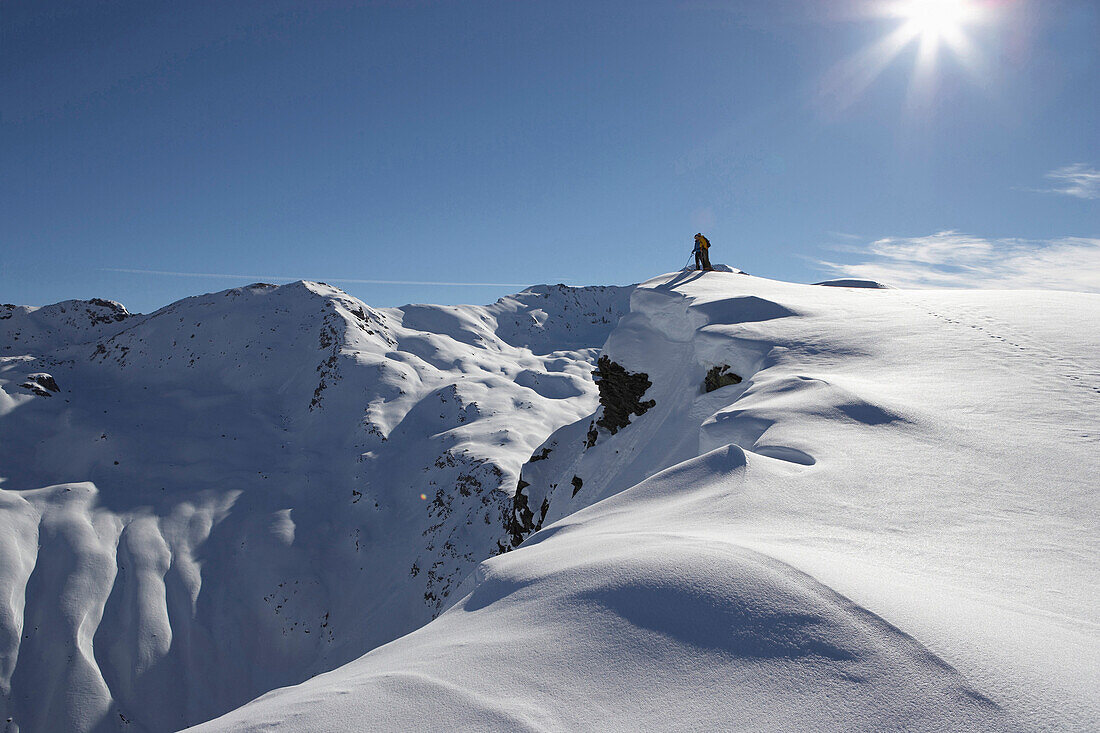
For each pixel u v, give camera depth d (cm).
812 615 324
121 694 5225
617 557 438
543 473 3198
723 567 380
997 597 392
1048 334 1245
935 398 939
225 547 6744
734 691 286
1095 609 379
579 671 323
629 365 2339
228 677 5469
